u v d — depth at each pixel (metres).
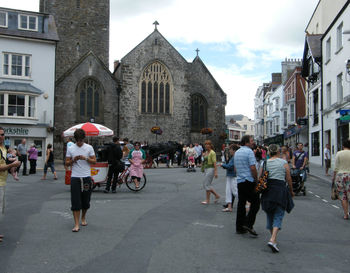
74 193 7.61
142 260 5.70
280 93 52.72
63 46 39.62
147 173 22.48
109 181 13.66
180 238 7.09
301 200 12.46
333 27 24.23
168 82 39.53
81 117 35.38
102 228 7.84
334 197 9.83
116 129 36.81
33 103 29.06
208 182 11.21
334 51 23.94
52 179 18.94
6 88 27.66
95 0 40.75
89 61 35.75
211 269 5.37
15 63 28.88
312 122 31.33
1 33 28.17
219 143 42.38
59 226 8.02
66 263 5.54
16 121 27.89
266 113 65.69
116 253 6.06
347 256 6.18
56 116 34.19
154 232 7.52
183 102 39.81
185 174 21.66
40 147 29.09
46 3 39.44
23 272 5.14
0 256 5.88
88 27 40.44
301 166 13.65
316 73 28.80
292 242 7.01
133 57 38.31
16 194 13.02
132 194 13.34
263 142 65.88
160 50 39.25
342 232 7.93
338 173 9.63
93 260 5.69
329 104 26.09
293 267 5.55
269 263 5.71
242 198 7.58
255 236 7.39
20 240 6.86
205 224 8.38
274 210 6.68
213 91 42.59
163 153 29.11
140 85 38.34
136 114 37.91
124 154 18.17
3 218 8.82
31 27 29.67
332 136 24.56
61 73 39.41
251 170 7.51
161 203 11.25
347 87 21.17
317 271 5.39
